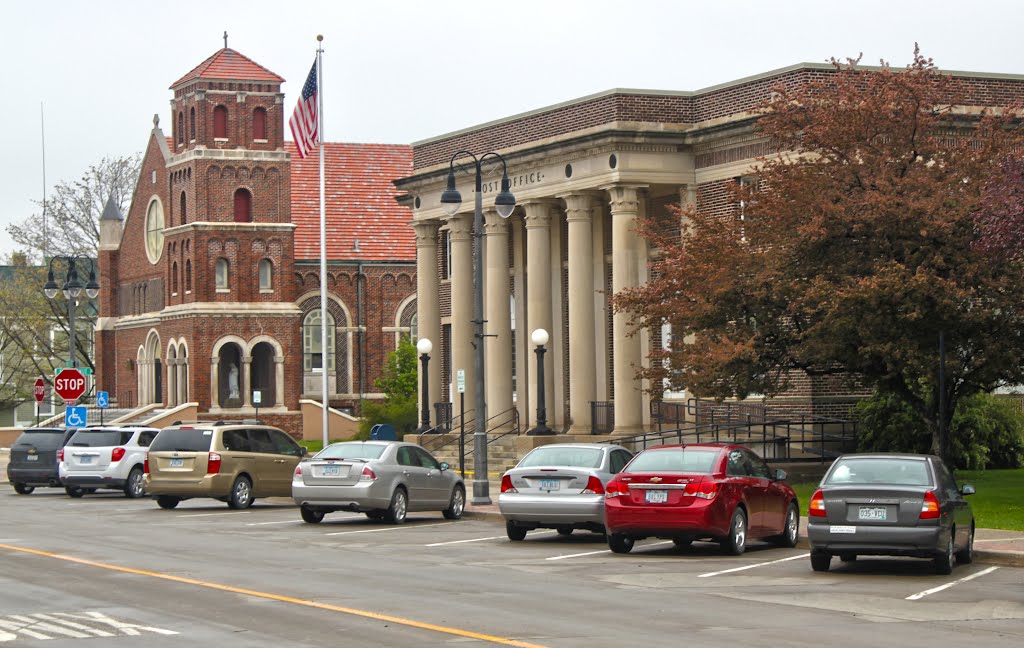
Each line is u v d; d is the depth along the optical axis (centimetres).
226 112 8788
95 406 9650
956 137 4088
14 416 11112
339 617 1806
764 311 3603
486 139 5562
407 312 9394
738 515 2612
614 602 1969
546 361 5412
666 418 4922
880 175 3400
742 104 4716
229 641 1622
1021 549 2552
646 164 4791
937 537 2239
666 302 3741
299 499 3331
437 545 2839
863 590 2112
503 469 5016
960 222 3303
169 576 2234
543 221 5212
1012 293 3262
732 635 1688
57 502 4278
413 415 6525
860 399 4462
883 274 3247
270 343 8781
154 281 9338
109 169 10950
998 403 4500
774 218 3488
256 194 8800
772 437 4394
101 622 1759
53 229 10431
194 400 8612
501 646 1590
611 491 2602
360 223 9406
